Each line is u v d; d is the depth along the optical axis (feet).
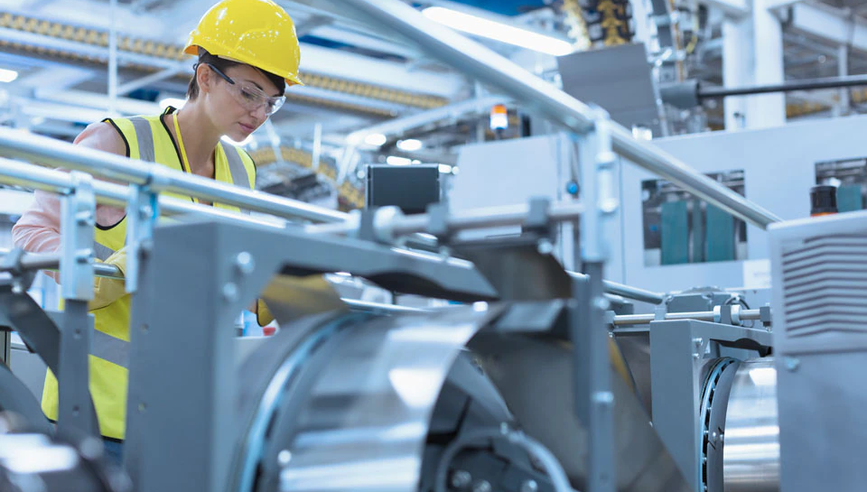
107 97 23.80
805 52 24.95
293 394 2.62
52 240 4.69
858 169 11.96
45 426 3.51
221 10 5.57
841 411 3.68
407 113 25.89
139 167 3.08
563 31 21.26
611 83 12.80
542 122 15.21
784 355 3.85
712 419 5.04
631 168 12.89
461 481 2.83
